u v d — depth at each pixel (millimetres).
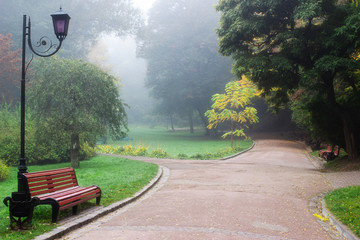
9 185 11516
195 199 8398
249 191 9695
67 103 15742
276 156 24453
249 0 15625
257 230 5789
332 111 16969
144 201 8320
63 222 5945
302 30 15977
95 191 7371
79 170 15141
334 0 15711
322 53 15719
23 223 5723
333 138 17438
